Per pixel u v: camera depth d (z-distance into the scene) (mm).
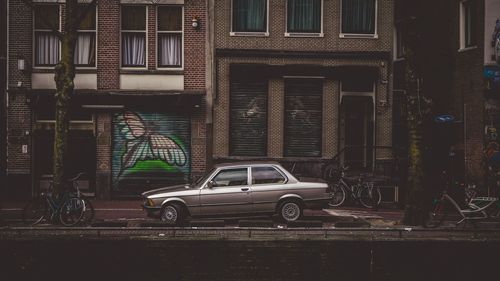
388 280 14281
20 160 26062
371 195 23469
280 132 26672
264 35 26641
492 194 24469
